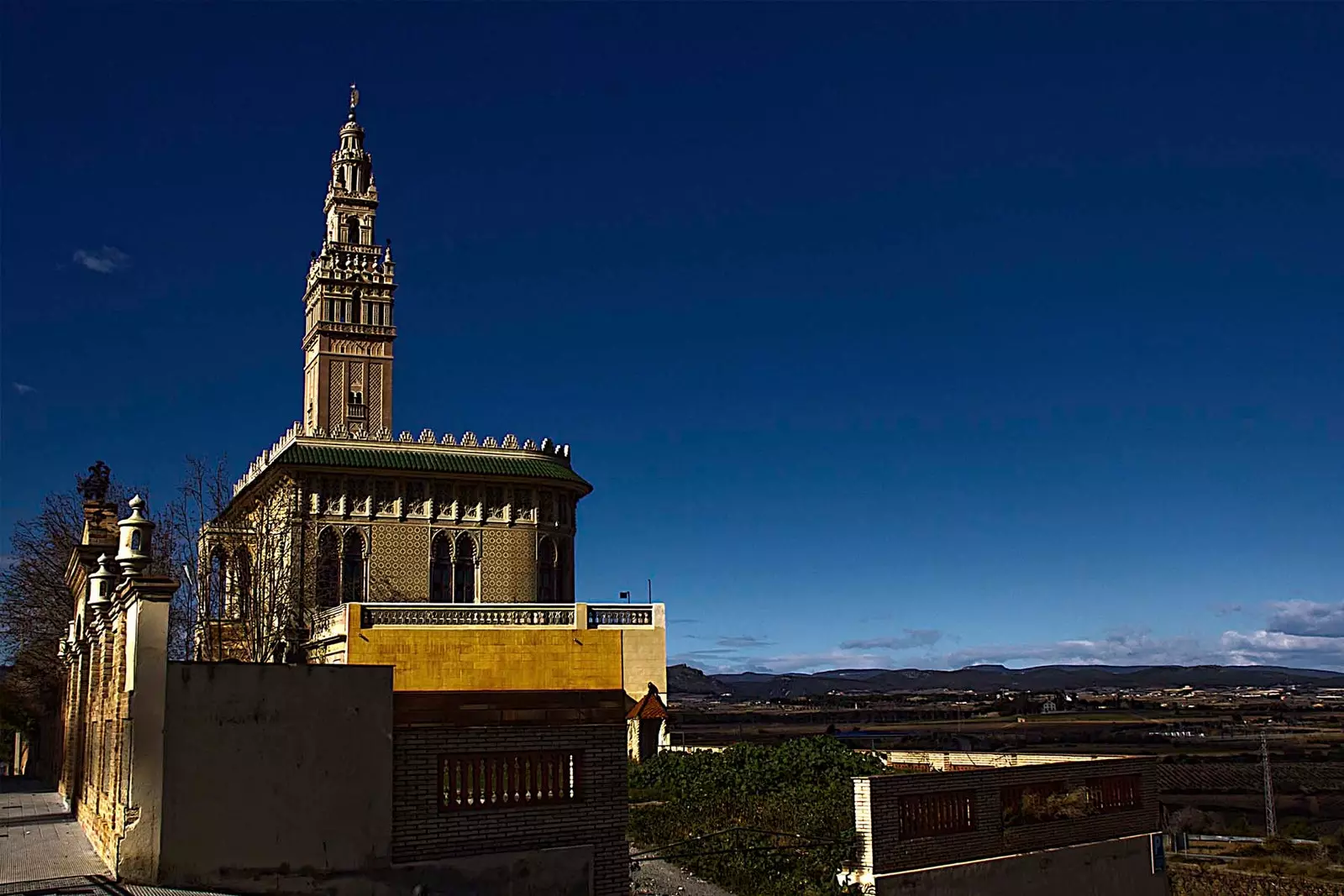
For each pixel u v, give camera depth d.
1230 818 78.38
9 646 60.03
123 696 19.41
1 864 20.00
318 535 56.69
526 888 21.20
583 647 47.19
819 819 30.92
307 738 19.61
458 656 45.16
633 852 30.89
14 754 77.62
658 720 47.97
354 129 76.44
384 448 59.03
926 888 27.03
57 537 59.94
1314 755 105.88
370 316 74.12
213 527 52.88
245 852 18.86
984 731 108.06
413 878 20.17
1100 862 31.12
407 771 20.48
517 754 21.61
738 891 28.64
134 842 18.12
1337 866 60.44
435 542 59.00
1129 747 101.81
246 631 49.09
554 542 62.03
